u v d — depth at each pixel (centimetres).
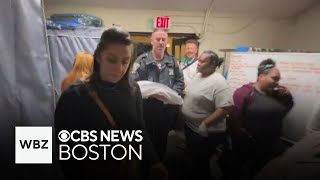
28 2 58
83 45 117
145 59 120
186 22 226
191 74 132
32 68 59
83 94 70
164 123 103
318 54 146
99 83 72
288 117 126
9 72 57
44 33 60
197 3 221
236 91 135
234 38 228
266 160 97
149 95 99
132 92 77
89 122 70
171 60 125
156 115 101
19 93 59
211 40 227
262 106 126
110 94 73
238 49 189
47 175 65
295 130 122
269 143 116
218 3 219
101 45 72
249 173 106
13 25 57
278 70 146
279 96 135
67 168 69
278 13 226
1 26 56
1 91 57
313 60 146
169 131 109
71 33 117
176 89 122
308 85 138
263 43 230
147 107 99
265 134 121
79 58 76
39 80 60
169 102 104
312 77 141
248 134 120
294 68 147
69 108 68
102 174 74
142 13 218
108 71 72
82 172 71
